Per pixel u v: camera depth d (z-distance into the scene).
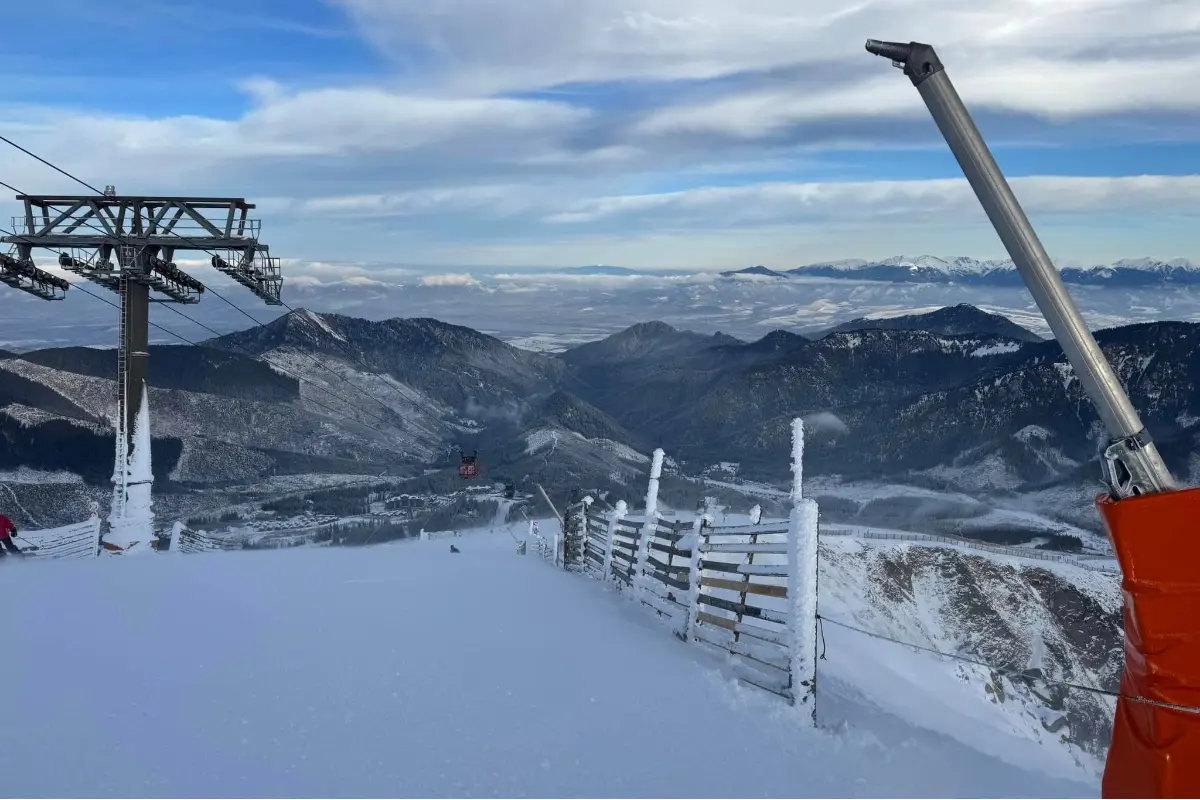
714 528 8.72
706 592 8.72
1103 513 2.70
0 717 5.24
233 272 25.08
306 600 10.42
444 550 25.06
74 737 4.88
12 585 11.36
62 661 6.77
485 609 10.28
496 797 4.18
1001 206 2.68
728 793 4.37
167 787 4.13
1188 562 2.57
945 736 6.47
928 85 2.75
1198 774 2.58
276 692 5.96
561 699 6.07
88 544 21.86
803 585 6.22
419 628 8.71
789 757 5.05
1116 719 2.81
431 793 4.18
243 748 4.77
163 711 5.44
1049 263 2.65
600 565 16.28
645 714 5.80
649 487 12.20
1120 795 2.77
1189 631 2.58
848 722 6.08
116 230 24.25
